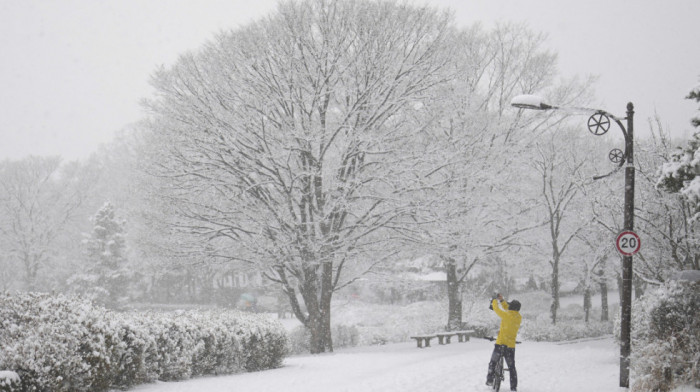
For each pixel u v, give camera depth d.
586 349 19.45
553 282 29.98
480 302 36.00
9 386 7.91
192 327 12.66
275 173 21.25
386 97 21.36
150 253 22.06
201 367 12.88
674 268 19.20
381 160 21.47
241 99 20.62
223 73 20.70
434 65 21.92
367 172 21.70
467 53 27.08
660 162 19.34
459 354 17.97
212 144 20.45
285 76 20.45
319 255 21.53
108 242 47.00
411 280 25.97
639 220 19.92
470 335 27.86
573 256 34.81
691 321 11.58
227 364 13.81
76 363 8.90
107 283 46.41
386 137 21.56
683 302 11.90
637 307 14.96
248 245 21.28
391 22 21.12
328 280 23.20
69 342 8.98
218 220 21.69
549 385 11.95
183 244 21.78
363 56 21.08
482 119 25.50
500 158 26.30
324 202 21.97
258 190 21.66
